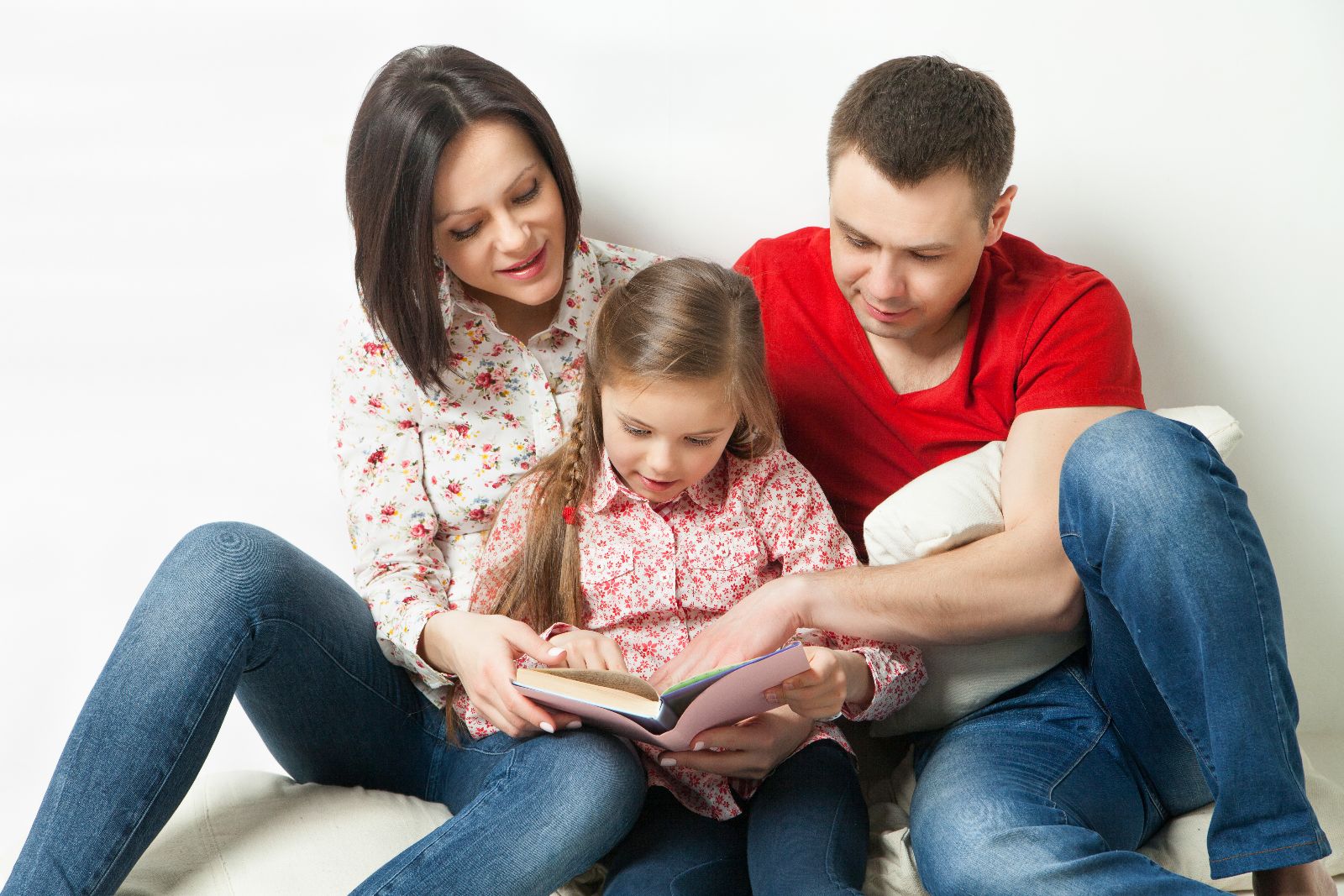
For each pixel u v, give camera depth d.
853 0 1.48
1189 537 1.01
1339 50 1.49
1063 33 1.49
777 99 1.51
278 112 1.49
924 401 1.38
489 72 1.27
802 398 1.42
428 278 1.27
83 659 1.59
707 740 1.13
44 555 1.57
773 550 1.31
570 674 1.09
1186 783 1.22
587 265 1.42
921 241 1.22
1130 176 1.53
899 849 1.20
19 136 1.47
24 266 1.50
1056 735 1.24
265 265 1.52
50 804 1.08
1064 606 1.20
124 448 1.55
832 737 1.25
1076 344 1.32
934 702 1.30
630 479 1.28
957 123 1.20
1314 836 0.99
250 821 1.22
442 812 1.27
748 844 1.16
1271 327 1.57
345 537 1.61
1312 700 1.69
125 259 1.51
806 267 1.44
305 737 1.28
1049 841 1.03
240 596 1.15
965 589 1.19
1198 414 1.36
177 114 1.48
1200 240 1.55
